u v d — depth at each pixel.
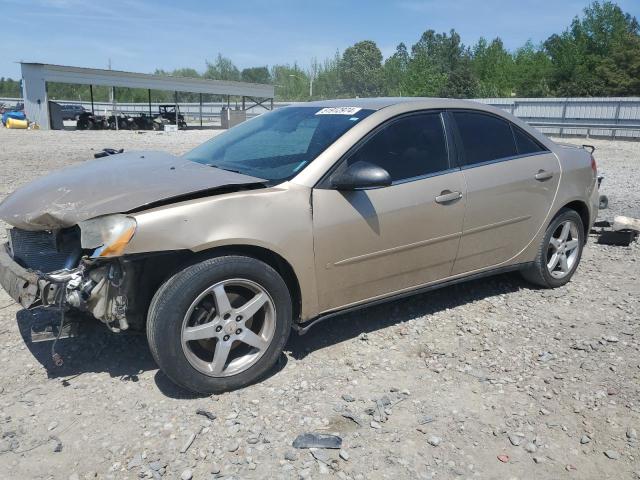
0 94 107.81
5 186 10.29
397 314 4.45
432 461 2.76
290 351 3.84
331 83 100.38
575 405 3.23
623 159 17.31
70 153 18.14
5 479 2.59
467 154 4.23
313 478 2.63
